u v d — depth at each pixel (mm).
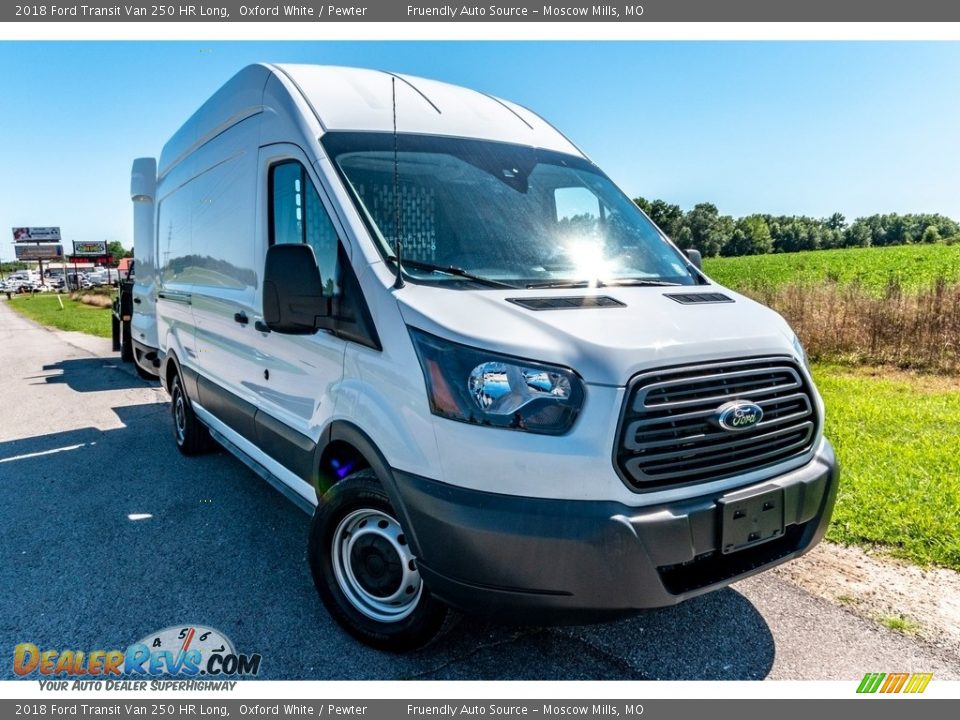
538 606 2311
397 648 2869
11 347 15766
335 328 2918
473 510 2301
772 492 2572
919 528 3996
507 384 2297
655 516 2303
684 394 2383
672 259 3691
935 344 9070
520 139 3834
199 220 5035
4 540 4113
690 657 2895
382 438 2604
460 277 2848
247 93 4016
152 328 8016
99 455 6016
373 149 3229
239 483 5176
